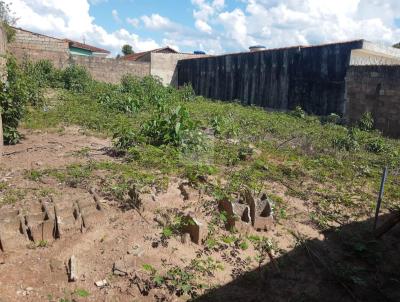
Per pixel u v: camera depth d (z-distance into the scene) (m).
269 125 11.56
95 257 3.88
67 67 19.38
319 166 7.70
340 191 6.35
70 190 5.34
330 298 3.70
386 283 3.97
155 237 4.27
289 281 3.88
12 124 7.95
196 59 23.02
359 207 5.75
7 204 4.78
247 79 18.70
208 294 3.56
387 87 12.11
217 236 4.43
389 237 4.87
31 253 3.87
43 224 4.06
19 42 19.98
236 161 7.28
